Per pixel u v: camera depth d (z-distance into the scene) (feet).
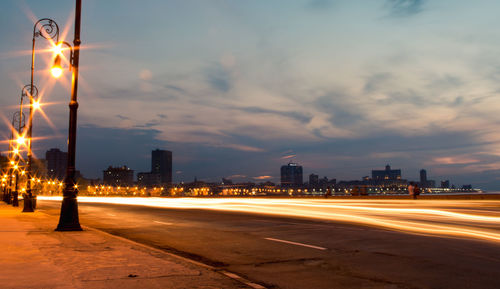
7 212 90.94
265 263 28.91
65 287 19.74
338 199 159.53
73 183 47.67
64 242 36.81
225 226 55.83
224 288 20.21
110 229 54.75
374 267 26.58
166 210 104.32
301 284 22.66
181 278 22.22
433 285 21.83
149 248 33.27
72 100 48.06
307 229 49.14
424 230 46.19
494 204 106.22
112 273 23.27
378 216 68.33
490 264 26.66
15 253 30.40
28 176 93.45
